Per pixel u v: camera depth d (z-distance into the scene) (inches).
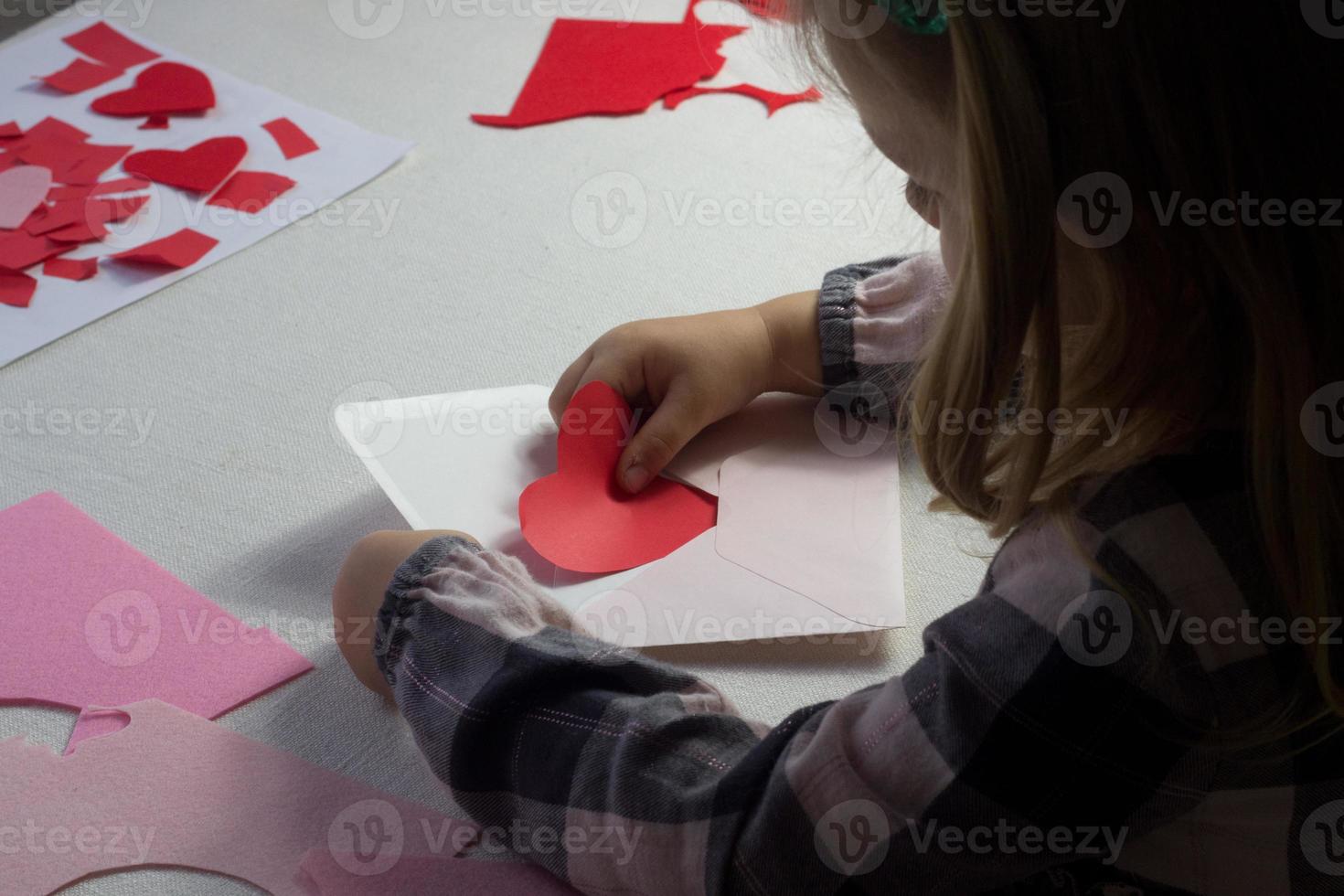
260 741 25.9
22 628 27.9
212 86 45.0
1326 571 16.6
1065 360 20.2
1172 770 17.7
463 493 30.4
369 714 26.5
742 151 42.9
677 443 30.2
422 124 43.9
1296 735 17.9
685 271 38.2
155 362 35.1
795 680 27.0
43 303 36.7
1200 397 17.6
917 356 30.6
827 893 19.5
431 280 37.9
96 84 44.8
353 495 31.4
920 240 38.6
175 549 30.0
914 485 31.3
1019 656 17.8
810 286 37.6
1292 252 15.6
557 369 34.9
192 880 23.5
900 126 18.8
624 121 44.3
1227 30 14.6
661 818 21.3
